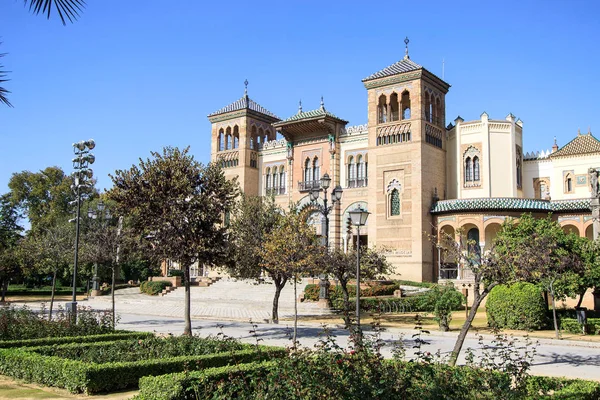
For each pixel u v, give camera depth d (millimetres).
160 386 10602
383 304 35281
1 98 9844
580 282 25078
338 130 54906
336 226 53250
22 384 13656
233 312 36844
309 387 8609
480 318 31562
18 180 74062
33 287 74438
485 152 49094
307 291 40344
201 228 21750
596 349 20266
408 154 47906
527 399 9508
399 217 47844
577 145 50719
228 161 61656
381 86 50312
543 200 45438
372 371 8680
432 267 47125
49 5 8891
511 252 16156
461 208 45406
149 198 21016
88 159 25500
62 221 60906
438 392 8594
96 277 54906
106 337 18062
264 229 28844
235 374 11133
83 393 12508
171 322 30562
